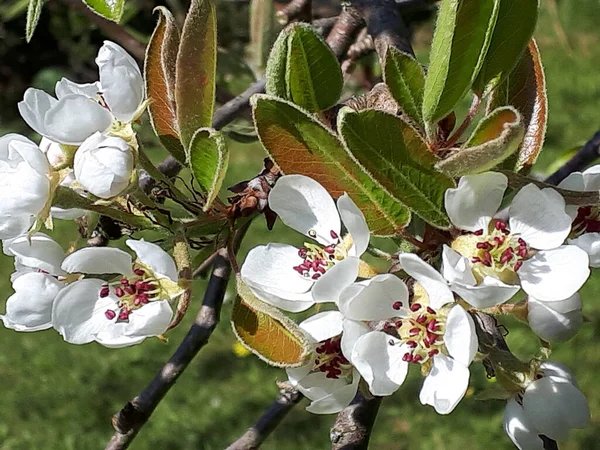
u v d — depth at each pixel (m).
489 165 0.14
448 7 0.15
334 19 0.34
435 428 0.63
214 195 0.16
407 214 0.17
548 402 0.18
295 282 0.16
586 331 0.69
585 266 0.16
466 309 0.16
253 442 0.25
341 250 0.17
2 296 0.85
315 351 0.16
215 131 0.16
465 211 0.16
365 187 0.17
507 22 0.16
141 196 0.17
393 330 0.16
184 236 0.17
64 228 0.81
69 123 0.17
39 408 0.70
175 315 0.16
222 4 0.43
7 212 0.16
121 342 0.16
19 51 1.13
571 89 1.16
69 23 0.88
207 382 0.71
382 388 0.16
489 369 0.19
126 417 0.24
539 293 0.16
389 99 0.19
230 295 0.46
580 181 0.17
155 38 0.18
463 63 0.16
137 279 0.17
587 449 0.58
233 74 0.40
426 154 0.16
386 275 0.15
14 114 1.17
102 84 0.17
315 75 0.17
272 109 0.16
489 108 0.18
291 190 0.17
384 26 0.25
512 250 0.16
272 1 0.35
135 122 0.18
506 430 0.18
